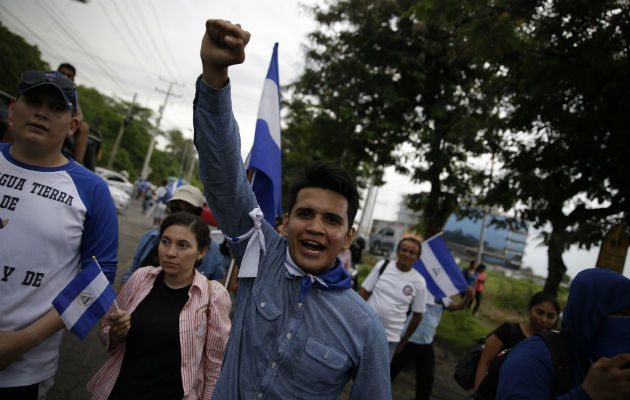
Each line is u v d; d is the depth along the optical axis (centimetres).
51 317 150
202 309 200
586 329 130
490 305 1475
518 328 261
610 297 128
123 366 188
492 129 651
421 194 931
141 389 183
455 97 891
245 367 128
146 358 188
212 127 129
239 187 139
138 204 2247
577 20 476
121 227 1125
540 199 540
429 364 380
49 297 156
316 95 1124
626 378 103
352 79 980
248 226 146
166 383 186
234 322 139
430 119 925
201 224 208
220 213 143
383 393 129
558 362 129
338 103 999
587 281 134
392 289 350
